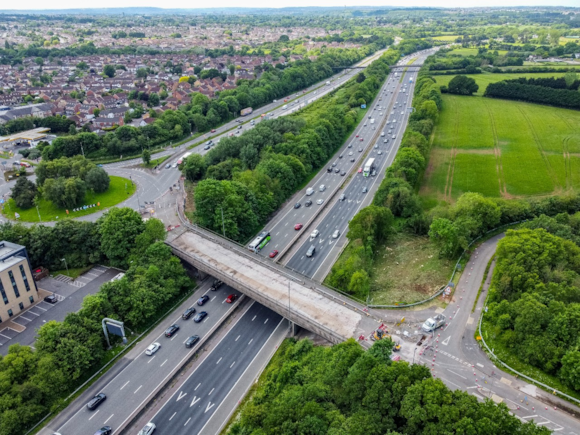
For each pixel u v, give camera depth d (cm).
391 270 14400
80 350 10488
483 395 9044
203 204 16000
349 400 8288
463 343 10550
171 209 18688
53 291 14138
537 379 9425
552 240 12725
